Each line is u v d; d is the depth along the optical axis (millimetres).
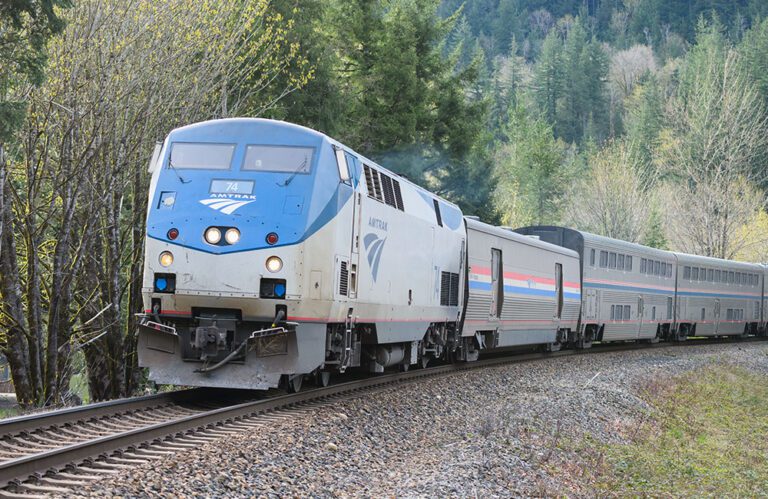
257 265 11734
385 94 33906
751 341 44250
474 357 21938
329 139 12742
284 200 11953
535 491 9758
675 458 14164
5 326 16266
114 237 17859
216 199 11992
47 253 18516
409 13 36219
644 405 18672
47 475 7172
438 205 18578
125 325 21641
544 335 26156
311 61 26578
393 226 15344
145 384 21047
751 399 22969
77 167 15812
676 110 75312
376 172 14672
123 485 6996
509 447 11680
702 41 90562
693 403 20953
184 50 16875
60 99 15625
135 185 17922
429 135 35594
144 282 12047
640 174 65688
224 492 7508
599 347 32344
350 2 34219
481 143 40188
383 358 15883
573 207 67188
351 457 10023
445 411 14367
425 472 9719
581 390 18219
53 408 14500
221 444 8961
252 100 23047
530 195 70938
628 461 12781
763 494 12227
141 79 16328
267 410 11609
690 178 72750
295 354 11852
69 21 15453
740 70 74562
